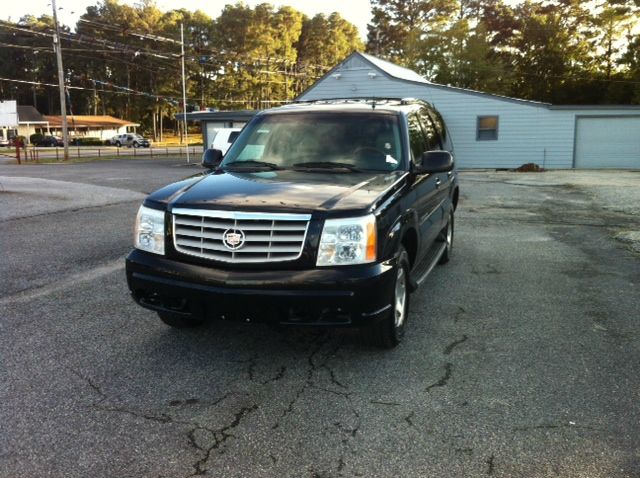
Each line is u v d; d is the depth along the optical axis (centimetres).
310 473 276
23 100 9625
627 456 288
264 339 450
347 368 397
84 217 1064
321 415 331
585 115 2520
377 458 288
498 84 4653
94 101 9125
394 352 424
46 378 378
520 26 5322
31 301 547
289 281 356
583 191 1584
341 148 491
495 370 393
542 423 321
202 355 419
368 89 2714
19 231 916
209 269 372
